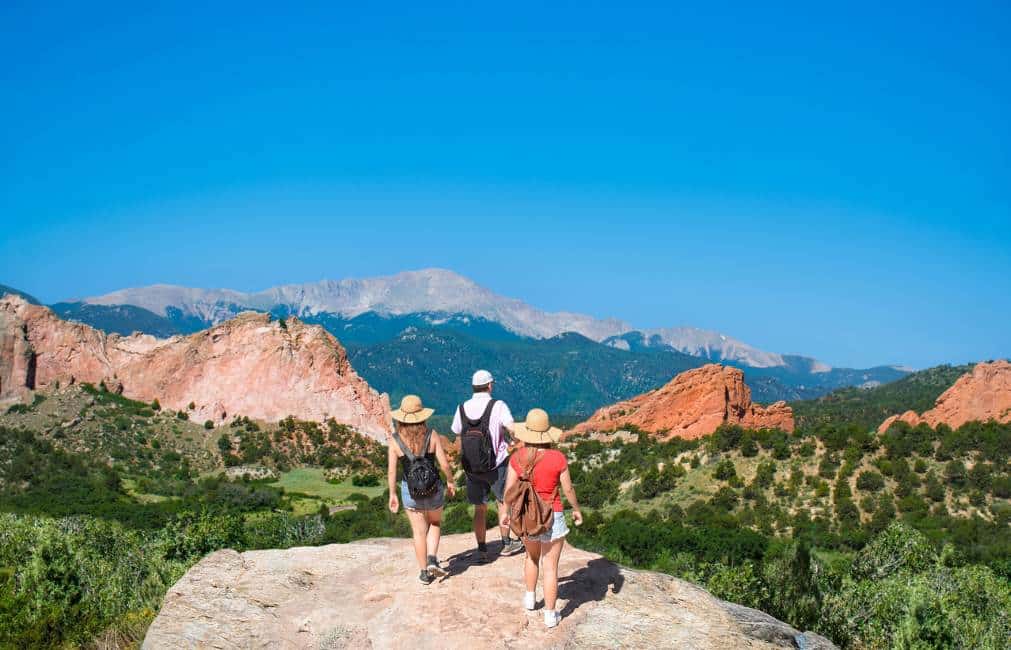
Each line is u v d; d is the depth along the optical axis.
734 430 90.69
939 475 74.06
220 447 121.19
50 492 91.12
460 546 12.50
